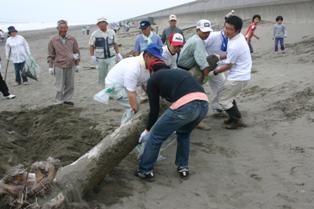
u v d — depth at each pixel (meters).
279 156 5.78
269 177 5.18
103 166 4.64
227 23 6.43
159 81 4.68
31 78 12.84
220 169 5.46
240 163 5.64
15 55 12.59
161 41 9.02
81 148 6.18
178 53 7.04
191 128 4.96
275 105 7.96
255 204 4.57
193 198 4.71
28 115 8.30
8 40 12.48
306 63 11.90
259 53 16.14
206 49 7.26
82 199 4.45
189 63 6.66
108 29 9.25
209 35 6.83
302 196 4.68
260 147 6.13
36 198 4.11
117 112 8.47
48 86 12.38
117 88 5.61
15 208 4.06
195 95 4.66
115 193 4.72
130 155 5.79
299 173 5.23
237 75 6.61
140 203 4.56
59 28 8.91
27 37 57.94
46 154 6.12
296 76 9.95
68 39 9.09
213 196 4.77
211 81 7.34
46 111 8.52
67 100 9.33
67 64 9.05
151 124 4.84
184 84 4.68
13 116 8.33
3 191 4.05
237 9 41.47
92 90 11.27
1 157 5.79
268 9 33.06
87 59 20.03
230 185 5.02
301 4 26.91
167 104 5.62
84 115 8.28
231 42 6.50
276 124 6.98
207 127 6.96
